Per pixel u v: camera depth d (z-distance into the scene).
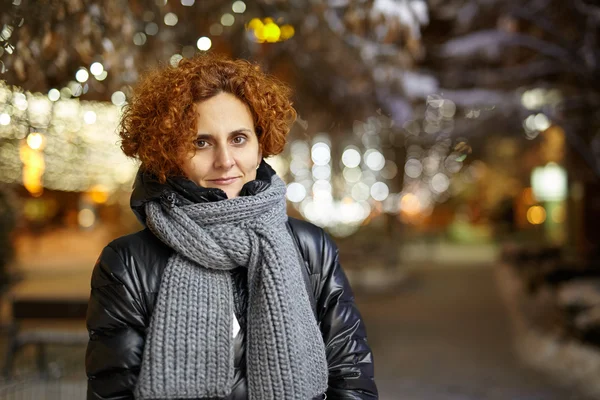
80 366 6.04
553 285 11.81
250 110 1.92
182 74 1.86
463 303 13.87
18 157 5.14
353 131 7.96
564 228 20.92
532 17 9.15
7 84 3.57
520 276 16.11
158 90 1.88
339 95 6.48
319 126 7.05
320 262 2.02
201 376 1.71
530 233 31.98
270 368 1.75
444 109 10.05
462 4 9.55
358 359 1.99
